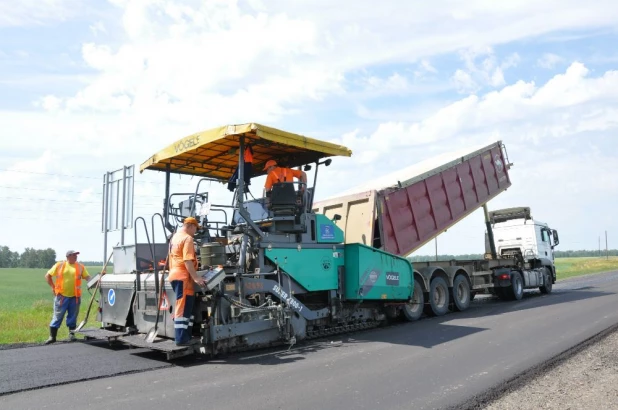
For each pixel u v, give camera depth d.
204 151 8.80
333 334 9.28
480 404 4.88
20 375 6.15
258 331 7.54
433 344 8.02
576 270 42.25
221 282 7.25
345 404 4.85
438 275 12.61
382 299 9.86
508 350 7.34
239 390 5.36
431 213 12.73
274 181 8.58
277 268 8.10
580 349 7.33
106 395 5.22
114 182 11.83
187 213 9.02
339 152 8.88
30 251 112.25
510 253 17.89
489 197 15.15
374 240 11.05
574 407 4.78
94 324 12.02
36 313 15.80
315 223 8.96
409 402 4.91
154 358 7.20
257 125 7.50
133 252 8.37
